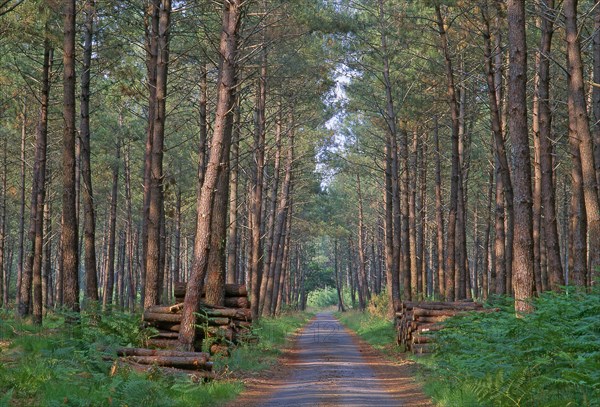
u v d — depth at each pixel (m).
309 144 46.69
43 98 26.36
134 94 28.98
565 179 46.56
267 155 45.22
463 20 32.19
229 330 20.56
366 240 92.31
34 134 41.25
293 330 44.94
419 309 24.95
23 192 40.62
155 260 23.47
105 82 37.66
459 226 34.03
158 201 23.69
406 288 37.59
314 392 14.79
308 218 72.88
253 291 36.66
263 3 29.83
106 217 59.66
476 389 11.80
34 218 33.16
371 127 49.81
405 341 25.84
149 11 27.98
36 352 15.96
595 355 10.65
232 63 18.78
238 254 55.22
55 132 40.78
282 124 41.66
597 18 21.56
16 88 32.59
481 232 62.66
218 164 18.75
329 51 36.34
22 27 23.39
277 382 17.33
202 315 19.31
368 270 108.38
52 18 23.14
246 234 56.06
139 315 20.14
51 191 47.41
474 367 13.13
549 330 12.15
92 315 19.14
